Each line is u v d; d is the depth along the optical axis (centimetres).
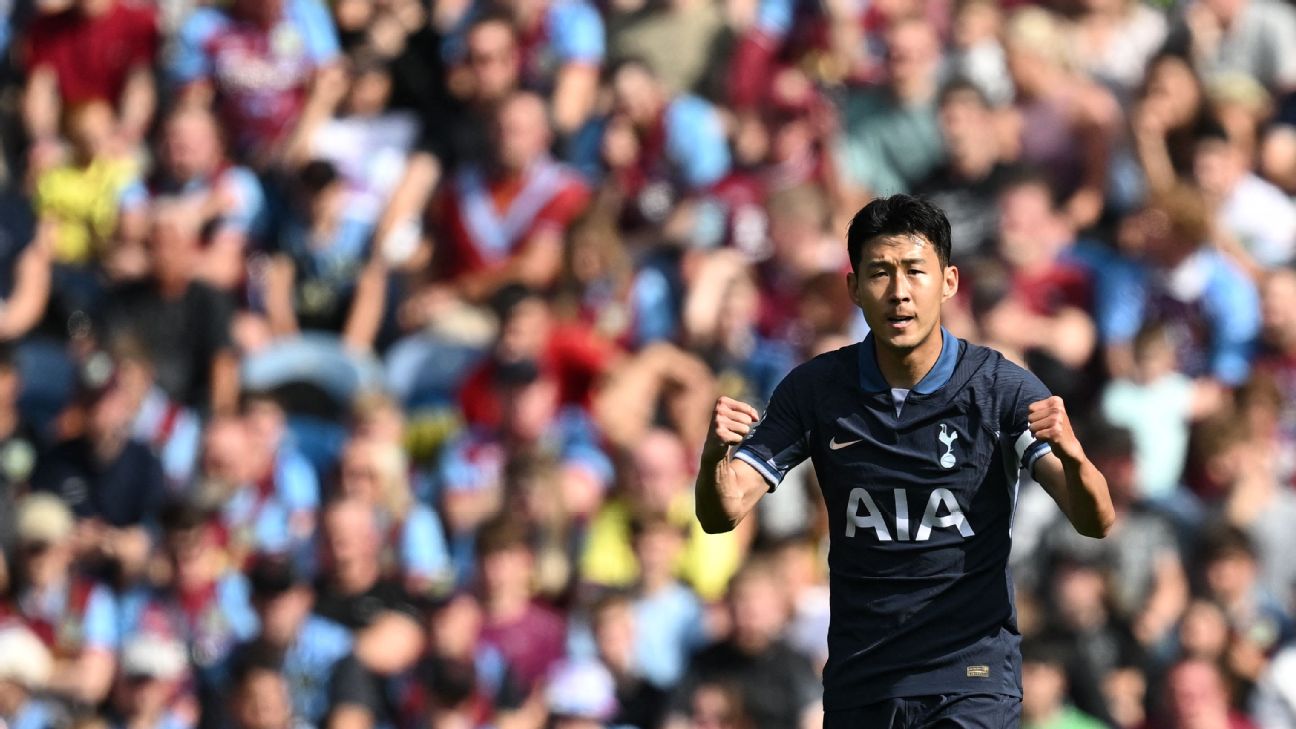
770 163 4925
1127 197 5003
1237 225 4956
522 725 3784
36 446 4438
